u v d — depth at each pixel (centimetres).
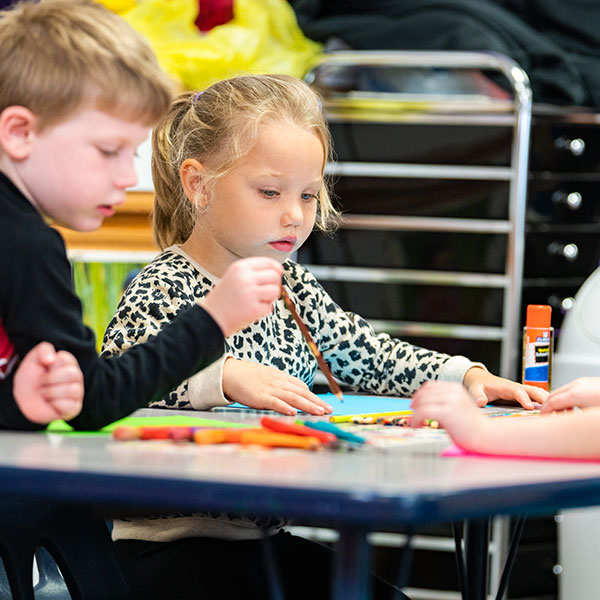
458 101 527
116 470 152
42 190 212
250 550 268
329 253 550
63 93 205
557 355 470
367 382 342
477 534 283
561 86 546
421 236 538
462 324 533
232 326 218
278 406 264
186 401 277
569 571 421
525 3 588
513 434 190
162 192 346
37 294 206
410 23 554
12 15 218
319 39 570
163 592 253
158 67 220
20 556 211
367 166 542
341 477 147
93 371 213
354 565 143
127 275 536
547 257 539
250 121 304
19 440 196
